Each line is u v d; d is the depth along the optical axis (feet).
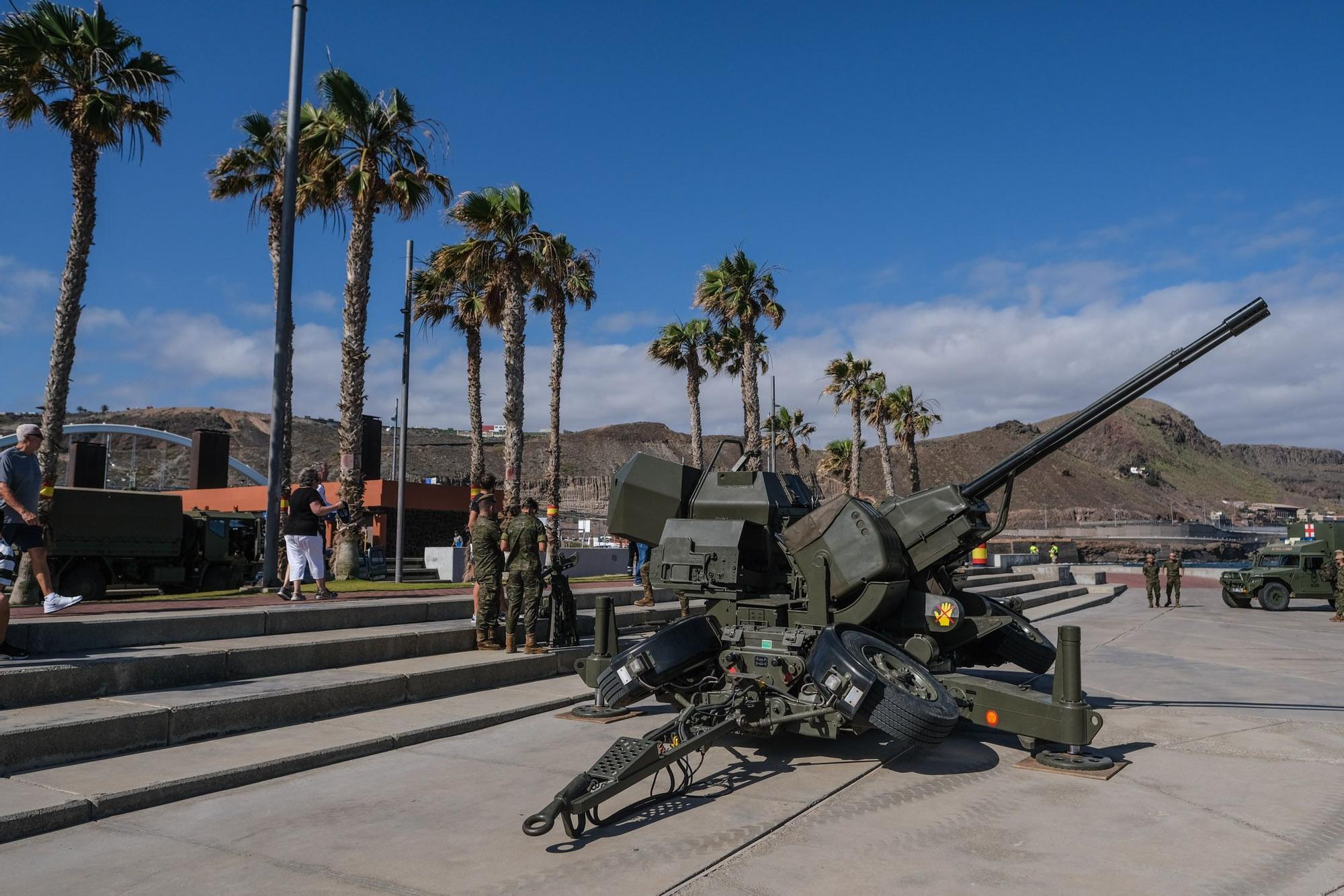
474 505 34.83
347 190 62.23
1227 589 87.51
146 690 23.03
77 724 18.49
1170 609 86.22
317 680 25.52
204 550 66.95
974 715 21.58
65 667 21.22
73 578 58.59
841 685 18.28
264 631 31.01
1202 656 45.03
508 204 75.10
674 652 21.77
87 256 59.67
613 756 16.30
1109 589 111.34
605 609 26.89
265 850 14.38
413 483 126.72
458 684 29.01
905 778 19.52
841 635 19.85
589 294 96.02
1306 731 24.81
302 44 42.70
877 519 22.70
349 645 29.09
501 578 36.40
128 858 13.93
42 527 23.29
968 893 12.78
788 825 15.99
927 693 19.25
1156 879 13.41
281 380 41.75
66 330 58.44
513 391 75.87
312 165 64.90
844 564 22.09
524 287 77.77
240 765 18.56
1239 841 15.26
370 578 86.69
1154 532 496.64
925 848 14.80
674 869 13.65
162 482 471.21
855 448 141.79
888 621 23.70
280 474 41.88
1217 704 29.76
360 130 62.80
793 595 23.44
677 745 17.54
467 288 98.12
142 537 62.18
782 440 174.60
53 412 57.77
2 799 15.57
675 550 23.97
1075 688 20.24
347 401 61.72
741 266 98.89
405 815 16.40
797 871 13.64
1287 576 82.48
